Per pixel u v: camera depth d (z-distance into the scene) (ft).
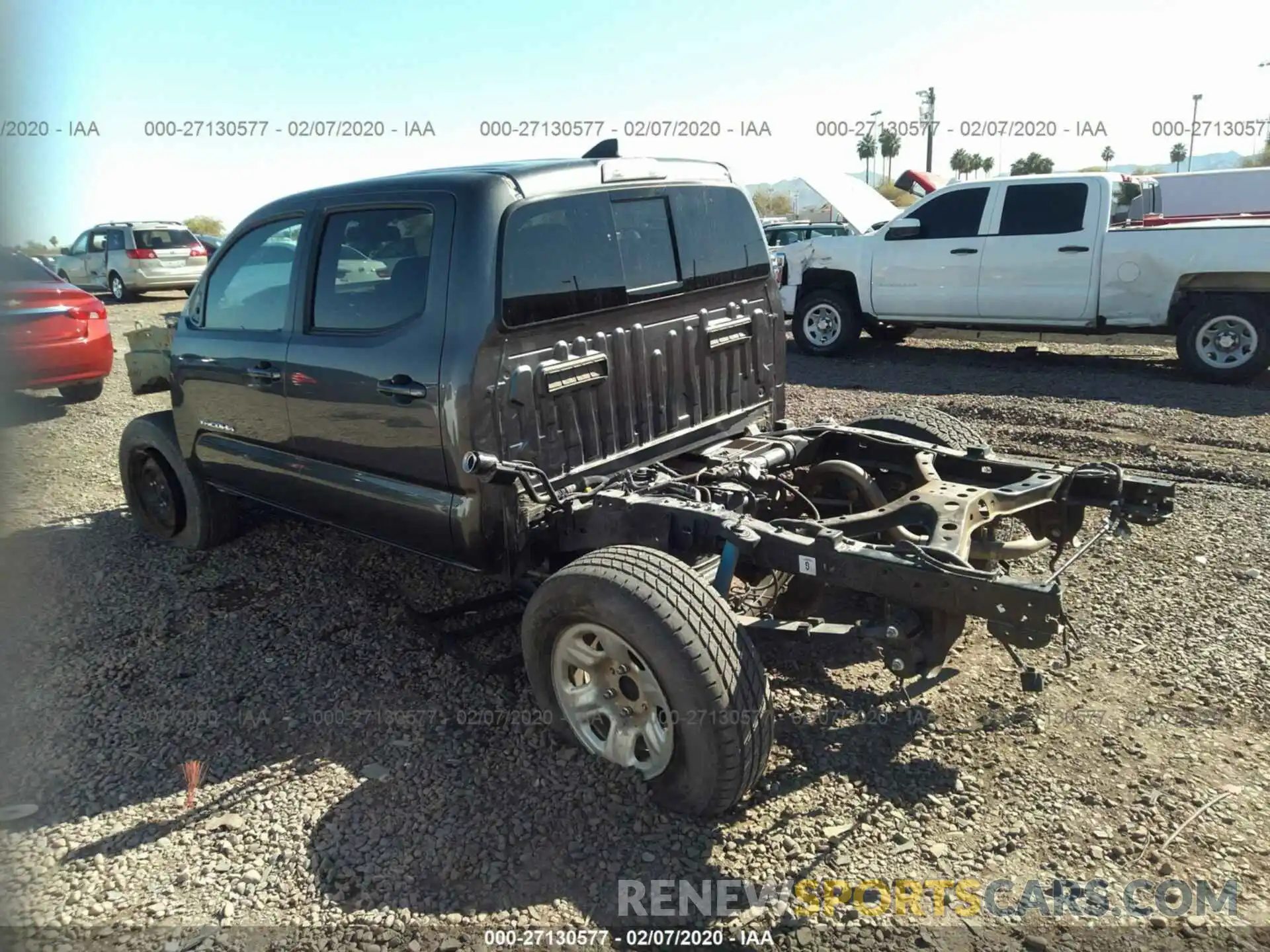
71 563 17.24
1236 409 25.62
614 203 12.42
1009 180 32.45
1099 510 17.85
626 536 11.26
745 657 9.17
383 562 16.76
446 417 11.18
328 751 11.10
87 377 30.55
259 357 14.03
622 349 12.56
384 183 12.30
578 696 10.30
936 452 13.33
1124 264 30.22
